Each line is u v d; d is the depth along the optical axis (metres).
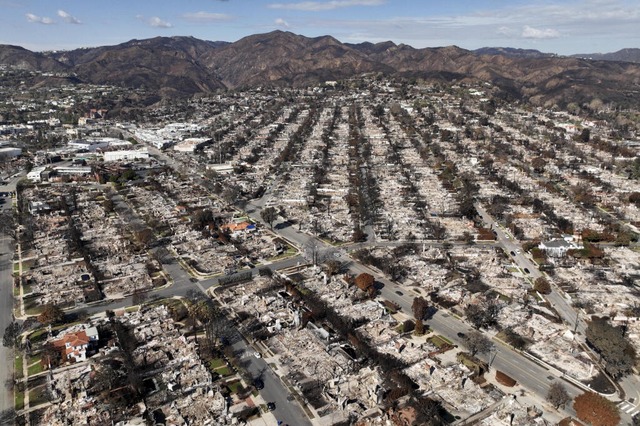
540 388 162.75
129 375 162.50
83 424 144.88
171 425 144.50
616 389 162.00
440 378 167.12
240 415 148.88
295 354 181.25
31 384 163.25
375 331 196.12
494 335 195.25
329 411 150.62
